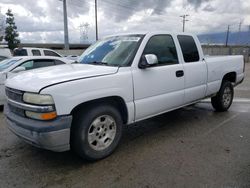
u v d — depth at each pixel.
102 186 3.00
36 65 7.52
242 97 8.39
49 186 3.01
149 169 3.38
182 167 3.42
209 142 4.31
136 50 4.08
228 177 3.13
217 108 6.28
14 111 3.51
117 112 3.81
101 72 3.60
